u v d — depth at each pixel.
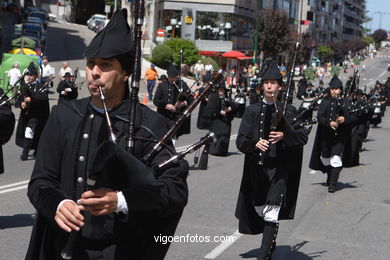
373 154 18.28
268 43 68.12
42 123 13.59
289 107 7.04
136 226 3.08
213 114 15.72
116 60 3.22
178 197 3.07
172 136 3.28
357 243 8.02
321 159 11.55
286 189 6.57
